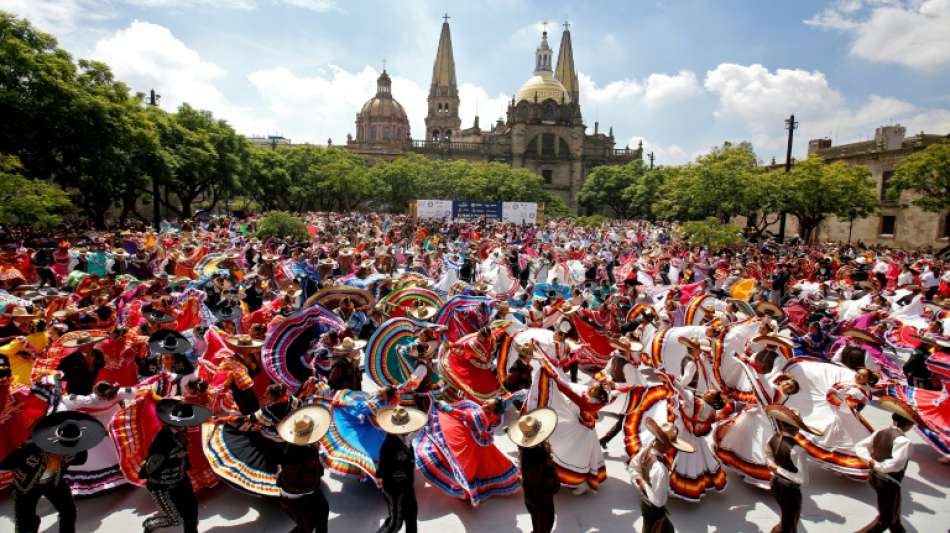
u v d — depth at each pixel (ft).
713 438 23.73
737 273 60.85
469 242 107.04
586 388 21.66
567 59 390.21
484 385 25.21
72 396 20.86
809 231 148.15
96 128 89.10
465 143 332.80
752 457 22.35
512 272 74.02
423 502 21.42
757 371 23.90
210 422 19.54
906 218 147.84
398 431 16.94
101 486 20.49
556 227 167.32
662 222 190.60
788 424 18.20
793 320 42.14
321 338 26.07
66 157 89.15
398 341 27.07
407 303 38.55
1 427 19.93
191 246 68.44
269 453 20.30
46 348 26.96
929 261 79.77
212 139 143.13
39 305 35.88
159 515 17.44
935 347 30.78
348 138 334.85
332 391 23.31
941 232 138.41
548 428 17.01
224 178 146.30
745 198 135.85
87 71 97.40
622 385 23.70
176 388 22.43
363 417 21.81
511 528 19.79
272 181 196.24
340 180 222.89
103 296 32.19
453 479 20.65
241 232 110.52
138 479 19.81
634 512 20.94
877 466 18.42
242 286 44.16
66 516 17.17
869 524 19.04
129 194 114.11
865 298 45.09
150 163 106.01
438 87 363.56
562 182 337.72
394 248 82.53
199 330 31.99
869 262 85.71
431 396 23.61
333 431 21.90
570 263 70.13
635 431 21.90
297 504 16.80
